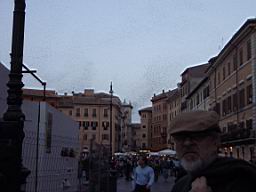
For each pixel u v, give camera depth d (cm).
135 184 1302
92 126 11894
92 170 1290
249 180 245
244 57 4412
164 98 14100
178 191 294
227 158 262
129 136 17800
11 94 687
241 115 4544
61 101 11369
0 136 634
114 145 12125
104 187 1561
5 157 619
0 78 1248
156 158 5375
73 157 1748
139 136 18125
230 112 5009
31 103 1394
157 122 14588
